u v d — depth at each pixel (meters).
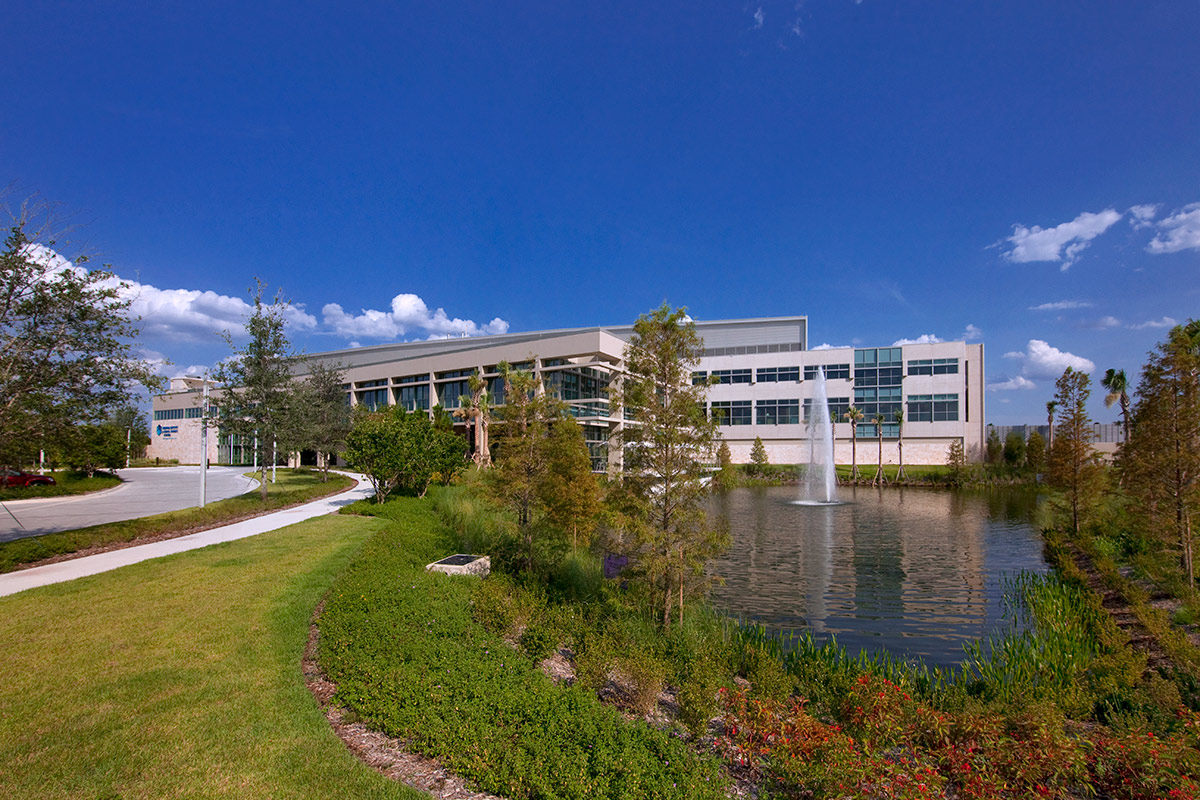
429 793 5.03
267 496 25.70
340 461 59.47
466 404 39.41
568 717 6.07
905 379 64.38
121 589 10.82
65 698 6.48
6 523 21.11
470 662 7.48
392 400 54.62
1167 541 16.50
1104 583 17.50
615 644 9.67
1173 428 16.72
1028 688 9.00
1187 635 12.30
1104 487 25.50
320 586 11.24
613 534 16.91
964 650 12.92
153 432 83.94
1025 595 17.16
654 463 11.48
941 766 6.86
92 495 32.88
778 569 21.66
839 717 8.08
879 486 58.19
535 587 13.30
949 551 25.25
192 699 6.54
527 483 15.94
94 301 14.38
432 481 29.30
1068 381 26.95
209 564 12.94
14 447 13.16
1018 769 6.37
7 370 12.73
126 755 5.38
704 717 7.14
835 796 5.71
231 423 24.00
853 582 19.61
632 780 5.03
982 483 58.25
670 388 11.71
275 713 6.28
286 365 25.92
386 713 6.09
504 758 5.32
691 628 11.67
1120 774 6.60
